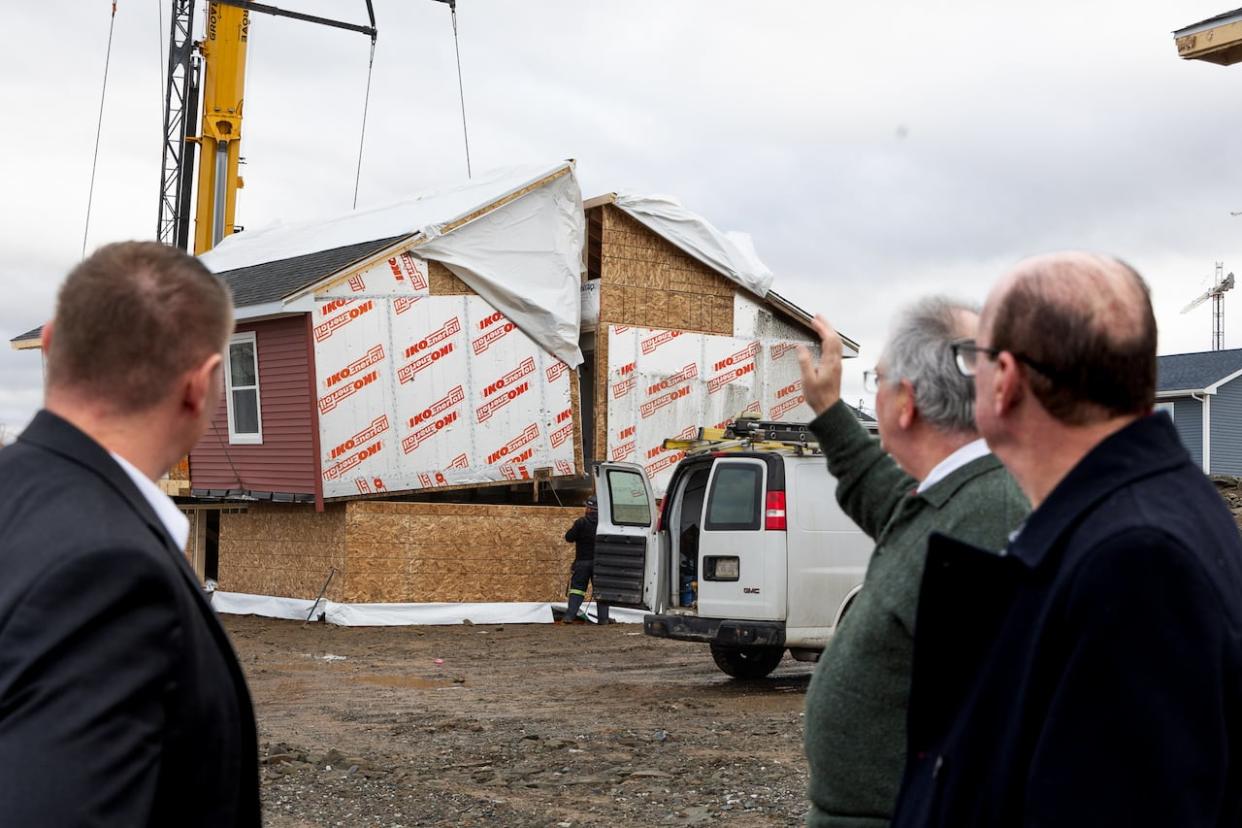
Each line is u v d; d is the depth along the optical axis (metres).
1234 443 37.91
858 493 3.31
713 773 7.39
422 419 17.92
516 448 18.77
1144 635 1.62
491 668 13.05
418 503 17.64
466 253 18.39
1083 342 1.86
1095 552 1.71
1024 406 1.95
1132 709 1.61
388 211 21.22
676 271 20.36
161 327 1.99
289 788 7.02
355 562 17.09
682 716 9.62
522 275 18.89
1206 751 1.59
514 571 18.17
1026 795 1.70
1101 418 1.89
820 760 2.76
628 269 19.92
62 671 1.68
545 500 20.64
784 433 10.88
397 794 6.90
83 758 1.64
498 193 18.61
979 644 1.97
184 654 1.82
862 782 2.67
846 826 2.69
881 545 2.83
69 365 1.99
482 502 20.47
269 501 18.38
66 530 1.78
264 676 12.16
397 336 17.77
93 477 1.90
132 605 1.76
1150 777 1.59
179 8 33.00
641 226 20.08
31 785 1.60
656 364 20.00
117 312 1.97
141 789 1.71
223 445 19.19
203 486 19.66
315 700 10.63
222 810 1.94
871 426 12.69
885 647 2.66
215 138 27.75
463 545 17.84
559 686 11.59
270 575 18.59
